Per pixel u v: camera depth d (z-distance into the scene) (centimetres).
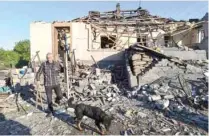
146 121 711
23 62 3291
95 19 1898
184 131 628
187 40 1992
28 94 1105
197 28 1900
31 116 795
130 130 637
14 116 802
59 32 1784
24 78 1325
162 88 1048
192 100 885
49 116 778
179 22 1859
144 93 1033
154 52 1359
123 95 1091
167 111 800
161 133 618
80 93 1088
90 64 1678
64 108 870
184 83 1097
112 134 618
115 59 1730
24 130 663
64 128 671
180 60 1335
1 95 1067
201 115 757
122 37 1908
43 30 1708
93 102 952
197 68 1277
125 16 1961
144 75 1220
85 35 1725
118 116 759
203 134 608
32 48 1706
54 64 827
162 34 1936
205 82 1092
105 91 1124
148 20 1898
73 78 1251
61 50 1750
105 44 1984
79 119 653
